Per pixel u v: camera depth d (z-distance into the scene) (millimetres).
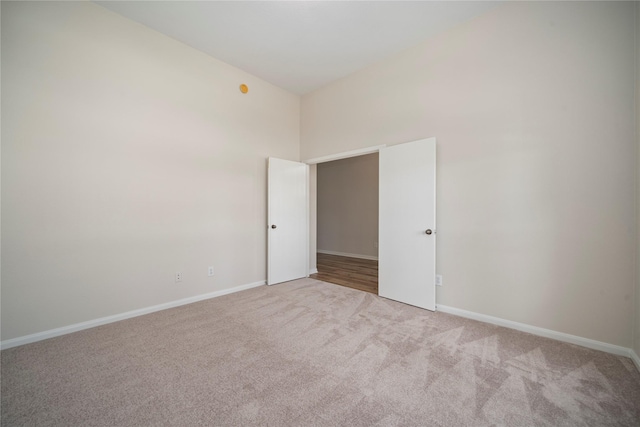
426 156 2805
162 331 2289
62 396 1478
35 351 1957
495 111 2436
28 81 2086
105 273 2457
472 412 1351
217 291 3281
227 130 3391
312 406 1401
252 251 3672
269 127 3904
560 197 2129
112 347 2014
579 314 2057
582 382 1587
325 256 6344
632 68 1869
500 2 2365
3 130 1991
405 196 2988
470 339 2137
